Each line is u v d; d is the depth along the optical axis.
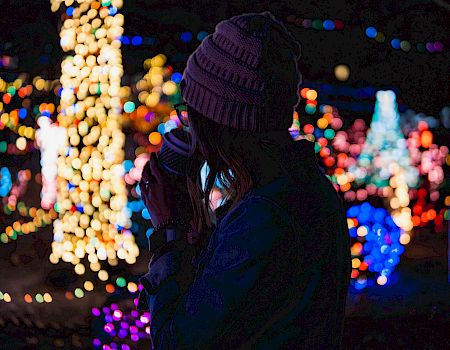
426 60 7.91
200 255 1.32
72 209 6.29
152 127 8.17
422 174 8.95
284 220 1.15
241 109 1.20
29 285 6.44
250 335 1.13
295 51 1.29
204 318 1.13
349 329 5.55
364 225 7.92
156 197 1.41
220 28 1.26
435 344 5.33
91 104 5.99
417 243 8.42
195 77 1.25
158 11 6.71
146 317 5.63
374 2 7.25
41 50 7.50
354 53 7.57
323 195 1.25
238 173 1.23
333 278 1.22
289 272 1.14
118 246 6.31
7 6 7.45
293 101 1.26
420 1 7.27
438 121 8.76
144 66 7.35
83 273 6.59
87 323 5.57
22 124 8.30
